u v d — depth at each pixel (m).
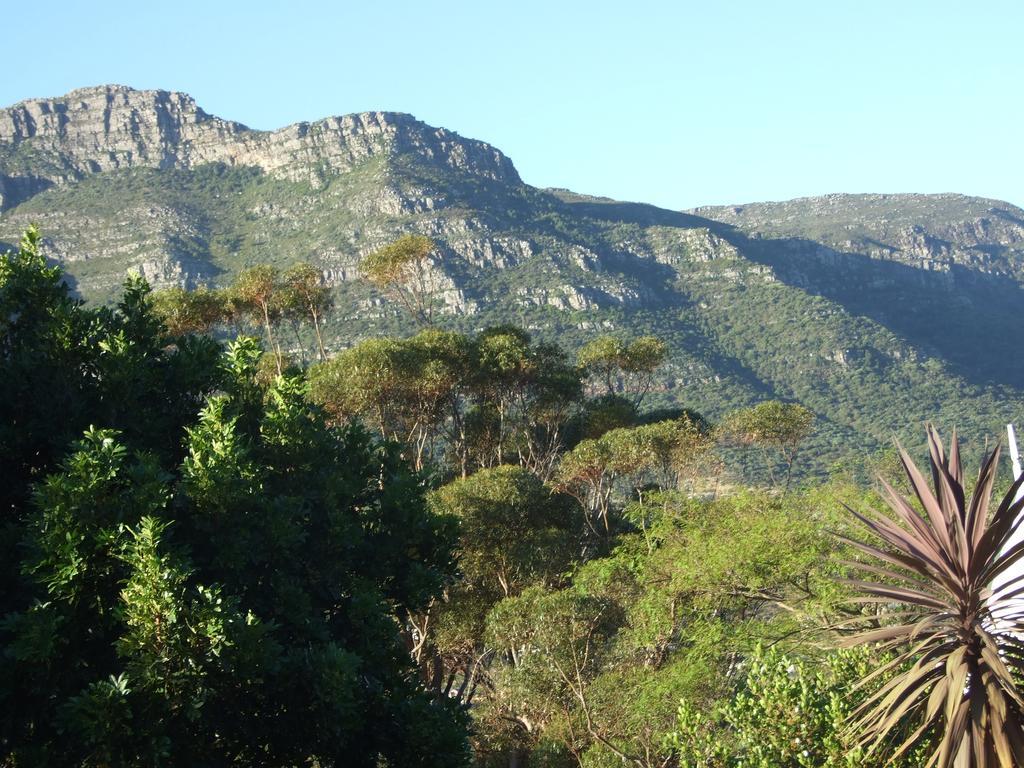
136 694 9.99
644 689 19.69
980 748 10.41
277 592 12.47
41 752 9.98
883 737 11.45
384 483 16.42
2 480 12.34
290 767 12.09
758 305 195.62
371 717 12.84
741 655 19.97
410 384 41.34
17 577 11.16
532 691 23.98
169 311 46.78
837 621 18.06
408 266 60.41
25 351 12.95
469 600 32.03
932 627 11.43
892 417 159.00
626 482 50.72
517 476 34.94
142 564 10.14
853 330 182.75
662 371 164.25
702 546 21.06
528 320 175.88
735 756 14.05
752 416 53.38
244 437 14.23
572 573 28.44
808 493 21.52
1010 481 17.88
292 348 137.25
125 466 12.20
